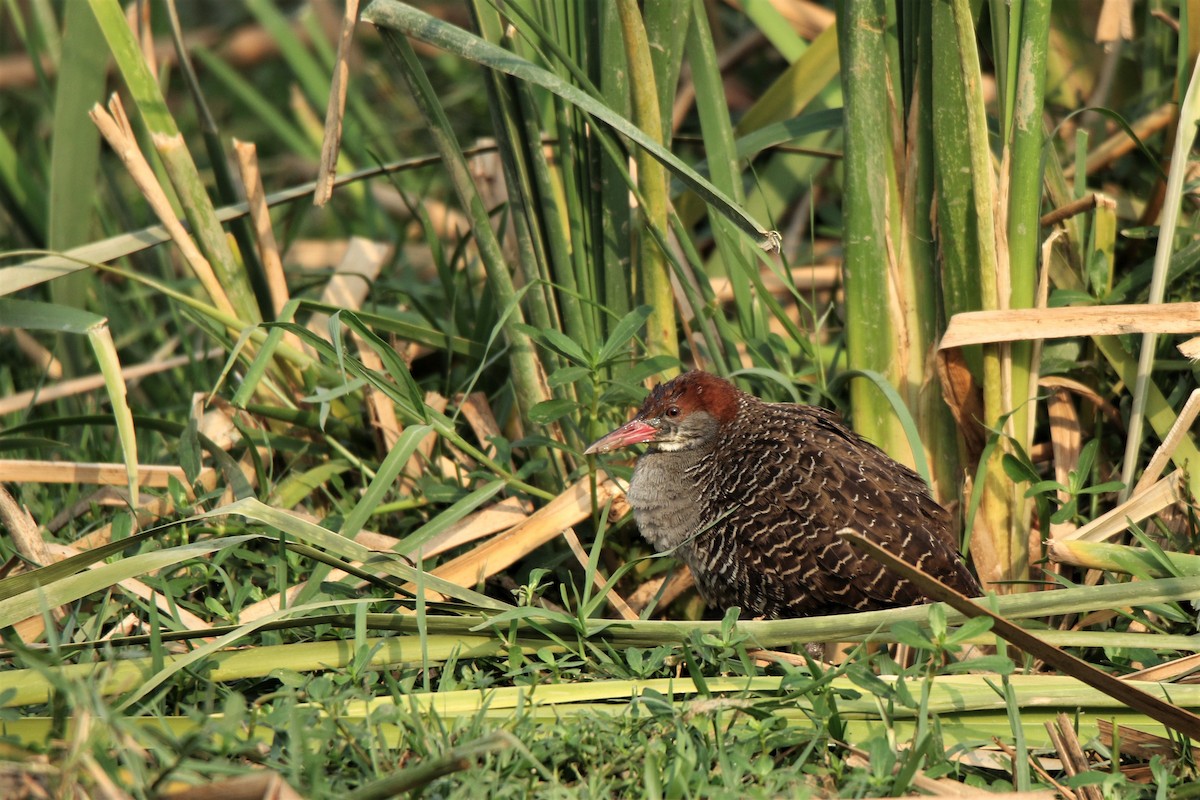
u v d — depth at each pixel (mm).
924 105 8320
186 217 9508
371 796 5438
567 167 9180
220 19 17422
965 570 8258
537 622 7398
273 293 10023
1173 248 9359
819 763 6406
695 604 9641
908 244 8625
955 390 8492
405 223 14023
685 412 9039
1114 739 6531
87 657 7078
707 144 9406
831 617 7168
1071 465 8820
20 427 9117
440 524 8328
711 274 11328
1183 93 9109
